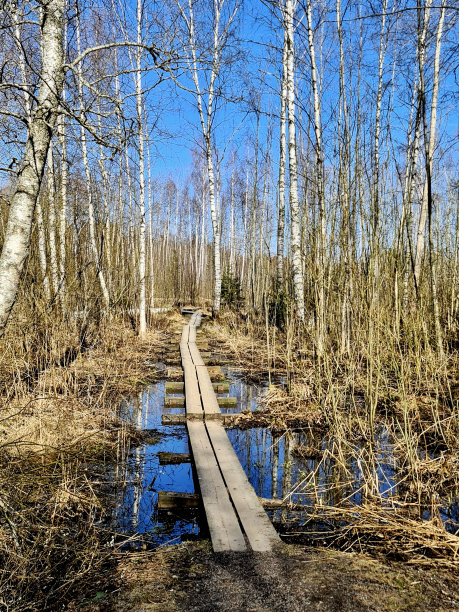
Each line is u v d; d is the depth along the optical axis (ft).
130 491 12.64
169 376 27.66
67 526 9.73
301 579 7.61
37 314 20.59
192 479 13.61
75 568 8.22
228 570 7.97
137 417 19.97
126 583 7.66
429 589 7.36
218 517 10.03
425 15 18.10
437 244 29.89
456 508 11.02
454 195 42.63
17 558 7.77
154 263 103.19
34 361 20.04
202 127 48.44
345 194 14.83
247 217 85.15
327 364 16.11
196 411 18.94
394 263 16.28
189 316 66.23
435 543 8.77
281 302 35.37
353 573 7.84
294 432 17.90
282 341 32.73
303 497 12.17
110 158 12.41
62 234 27.43
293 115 29.43
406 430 12.19
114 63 27.35
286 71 33.83
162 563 8.34
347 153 14.55
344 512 10.34
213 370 27.40
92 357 27.25
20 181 10.82
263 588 7.35
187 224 141.79
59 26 11.16
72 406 17.88
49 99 10.93
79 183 35.94
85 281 27.17
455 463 12.62
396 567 8.14
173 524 10.78
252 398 23.07
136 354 31.07
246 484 11.86
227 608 6.77
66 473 11.73
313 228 17.69
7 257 10.64
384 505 11.05
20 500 9.44
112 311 34.65
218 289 53.21
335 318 19.30
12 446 12.84
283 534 9.85
